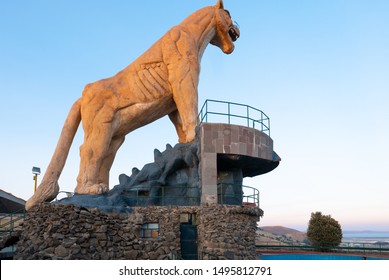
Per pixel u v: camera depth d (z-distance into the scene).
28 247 12.70
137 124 18.78
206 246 14.02
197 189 16.30
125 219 13.90
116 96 17.83
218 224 14.30
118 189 17.55
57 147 17.31
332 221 33.62
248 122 16.89
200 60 20.11
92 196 15.42
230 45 21.36
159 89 18.39
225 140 15.75
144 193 17.05
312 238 33.44
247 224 15.27
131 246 13.51
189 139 17.45
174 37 19.11
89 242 12.88
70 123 17.84
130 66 18.83
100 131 17.23
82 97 17.98
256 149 16.59
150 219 14.34
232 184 17.14
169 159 17.08
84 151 17.14
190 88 18.36
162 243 14.02
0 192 26.14
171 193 16.89
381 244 26.52
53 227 12.66
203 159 15.28
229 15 21.64
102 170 18.30
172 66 18.56
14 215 19.28
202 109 16.80
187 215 15.16
